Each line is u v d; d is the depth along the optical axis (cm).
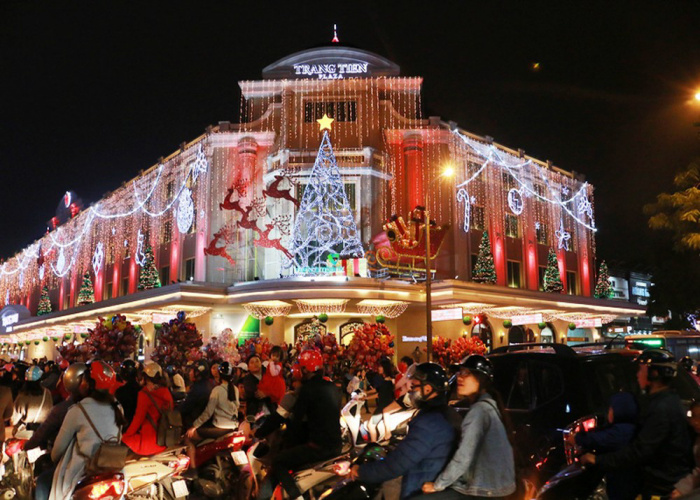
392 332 3212
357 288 2864
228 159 3478
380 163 3381
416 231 2928
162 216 4034
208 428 818
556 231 4309
